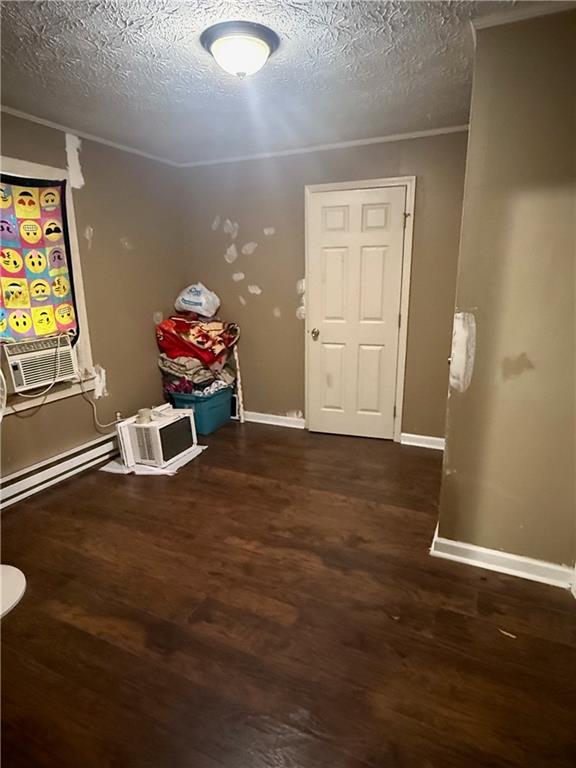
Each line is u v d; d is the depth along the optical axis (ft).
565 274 5.55
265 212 11.62
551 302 5.68
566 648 5.27
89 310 9.94
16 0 4.68
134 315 11.25
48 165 8.73
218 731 4.37
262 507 8.48
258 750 4.19
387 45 5.80
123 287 10.83
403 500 8.67
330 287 11.33
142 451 10.09
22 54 5.93
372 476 9.69
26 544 7.39
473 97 5.51
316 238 11.16
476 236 5.85
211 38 5.43
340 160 10.51
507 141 5.48
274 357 12.57
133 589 6.34
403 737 4.30
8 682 4.92
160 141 10.08
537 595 6.14
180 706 4.63
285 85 7.02
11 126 8.04
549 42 5.10
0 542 7.43
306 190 10.96
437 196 9.89
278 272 11.88
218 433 12.32
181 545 7.34
